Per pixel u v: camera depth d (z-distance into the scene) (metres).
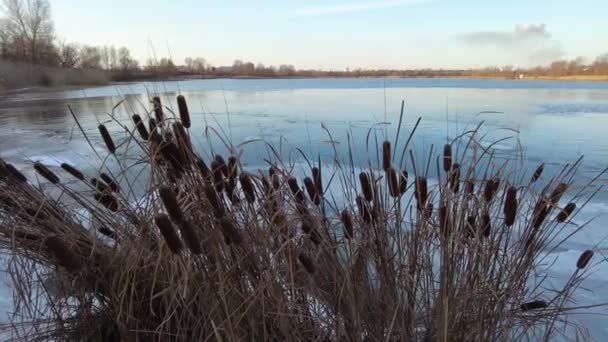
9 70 49.69
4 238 1.80
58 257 1.38
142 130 1.85
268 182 1.83
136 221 1.85
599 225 4.31
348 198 2.06
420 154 7.86
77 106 23.88
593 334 2.31
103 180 1.99
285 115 17.67
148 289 1.85
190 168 1.67
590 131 11.85
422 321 1.81
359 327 1.66
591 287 2.91
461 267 1.73
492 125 12.99
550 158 8.27
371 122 14.40
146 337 1.87
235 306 1.65
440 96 26.42
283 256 1.66
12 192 1.84
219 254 1.61
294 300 1.65
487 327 1.74
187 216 1.60
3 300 2.49
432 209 1.86
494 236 1.79
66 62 55.75
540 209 1.72
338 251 1.76
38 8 65.00
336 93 32.16
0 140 12.33
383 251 1.74
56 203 1.91
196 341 1.73
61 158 8.59
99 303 1.98
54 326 1.98
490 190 1.71
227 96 29.64
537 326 2.13
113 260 1.80
